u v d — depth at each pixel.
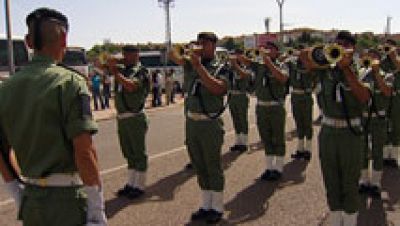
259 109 7.91
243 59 10.09
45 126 2.75
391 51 7.94
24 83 2.80
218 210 6.00
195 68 5.68
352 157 5.15
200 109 5.88
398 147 8.55
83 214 2.83
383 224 5.89
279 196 6.98
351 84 4.91
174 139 12.37
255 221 5.99
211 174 5.97
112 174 8.41
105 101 22.52
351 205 5.27
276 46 8.08
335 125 5.14
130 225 5.89
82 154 2.72
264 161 9.28
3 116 2.86
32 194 2.85
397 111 8.25
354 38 5.15
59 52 2.87
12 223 6.04
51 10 2.82
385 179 7.84
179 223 5.96
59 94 2.74
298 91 9.32
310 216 6.14
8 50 18.80
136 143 6.96
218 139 5.92
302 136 9.41
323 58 4.98
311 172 8.34
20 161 2.89
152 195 7.12
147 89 6.99
